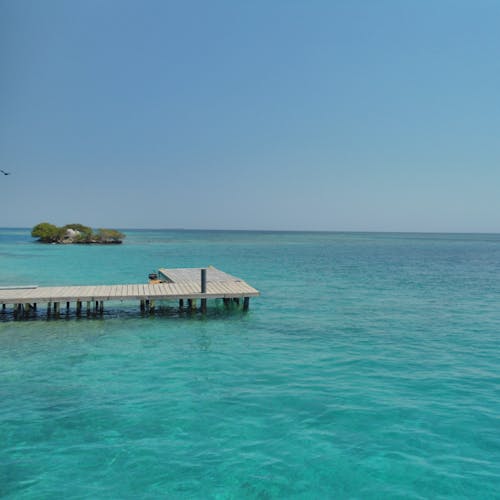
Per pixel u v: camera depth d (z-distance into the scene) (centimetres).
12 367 1367
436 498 726
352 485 758
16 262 5119
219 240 14150
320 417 1010
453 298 2736
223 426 966
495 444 895
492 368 1369
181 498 723
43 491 741
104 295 2062
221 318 2120
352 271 4375
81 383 1227
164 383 1229
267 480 770
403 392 1162
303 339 1728
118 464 818
